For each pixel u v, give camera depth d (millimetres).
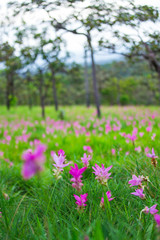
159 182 2201
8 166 4645
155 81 41531
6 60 5492
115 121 10703
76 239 1340
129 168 2887
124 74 57094
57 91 49625
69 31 4559
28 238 1736
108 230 1388
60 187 2568
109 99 76625
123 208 2055
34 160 523
